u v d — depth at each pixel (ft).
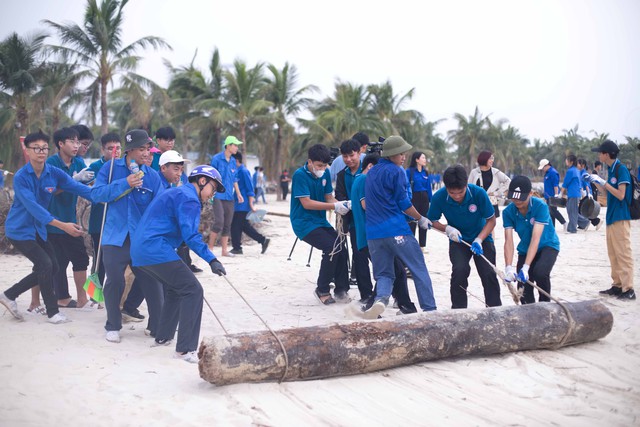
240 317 20.39
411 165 33.73
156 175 19.08
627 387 14.03
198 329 16.15
